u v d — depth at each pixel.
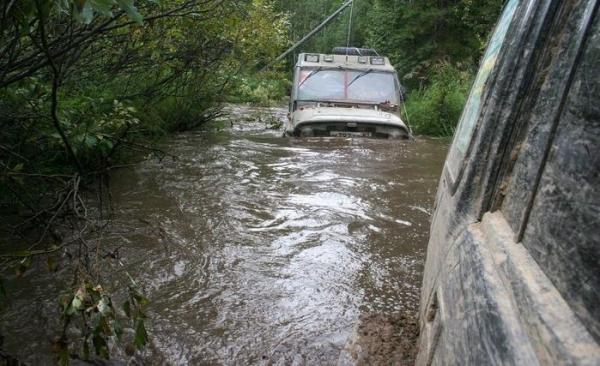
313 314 3.16
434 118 11.07
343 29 25.02
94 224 3.25
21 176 3.67
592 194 1.01
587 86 1.15
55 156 4.79
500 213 1.55
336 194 5.52
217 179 5.88
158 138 7.72
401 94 9.57
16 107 4.15
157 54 6.50
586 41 1.23
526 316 1.09
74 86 5.89
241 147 7.74
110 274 3.53
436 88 12.10
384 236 4.45
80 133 4.16
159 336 2.87
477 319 1.29
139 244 4.00
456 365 1.34
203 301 3.26
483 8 15.60
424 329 2.01
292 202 5.22
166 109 8.60
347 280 3.63
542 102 1.44
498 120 1.70
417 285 3.60
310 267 3.79
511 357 1.06
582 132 1.12
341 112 8.52
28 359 2.61
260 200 5.23
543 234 1.18
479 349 1.22
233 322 3.04
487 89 1.95
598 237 0.96
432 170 6.64
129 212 4.68
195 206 4.94
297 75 9.46
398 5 17.17
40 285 3.30
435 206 2.80
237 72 9.53
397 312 3.21
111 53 6.32
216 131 9.47
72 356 2.60
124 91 7.31
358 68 9.55
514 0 2.18
